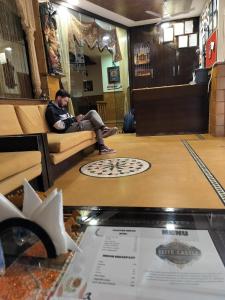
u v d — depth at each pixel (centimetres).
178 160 244
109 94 642
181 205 144
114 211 101
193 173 201
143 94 420
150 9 494
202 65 526
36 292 63
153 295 59
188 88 404
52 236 71
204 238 80
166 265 69
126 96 627
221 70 344
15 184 142
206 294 59
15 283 66
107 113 634
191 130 420
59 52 396
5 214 72
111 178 203
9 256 75
